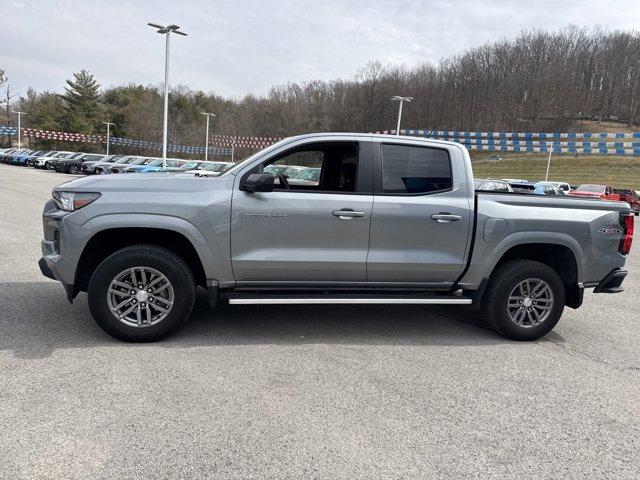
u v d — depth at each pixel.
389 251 4.63
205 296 6.07
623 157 69.75
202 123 80.81
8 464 2.61
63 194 4.23
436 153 4.82
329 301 4.55
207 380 3.70
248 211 4.36
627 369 4.41
